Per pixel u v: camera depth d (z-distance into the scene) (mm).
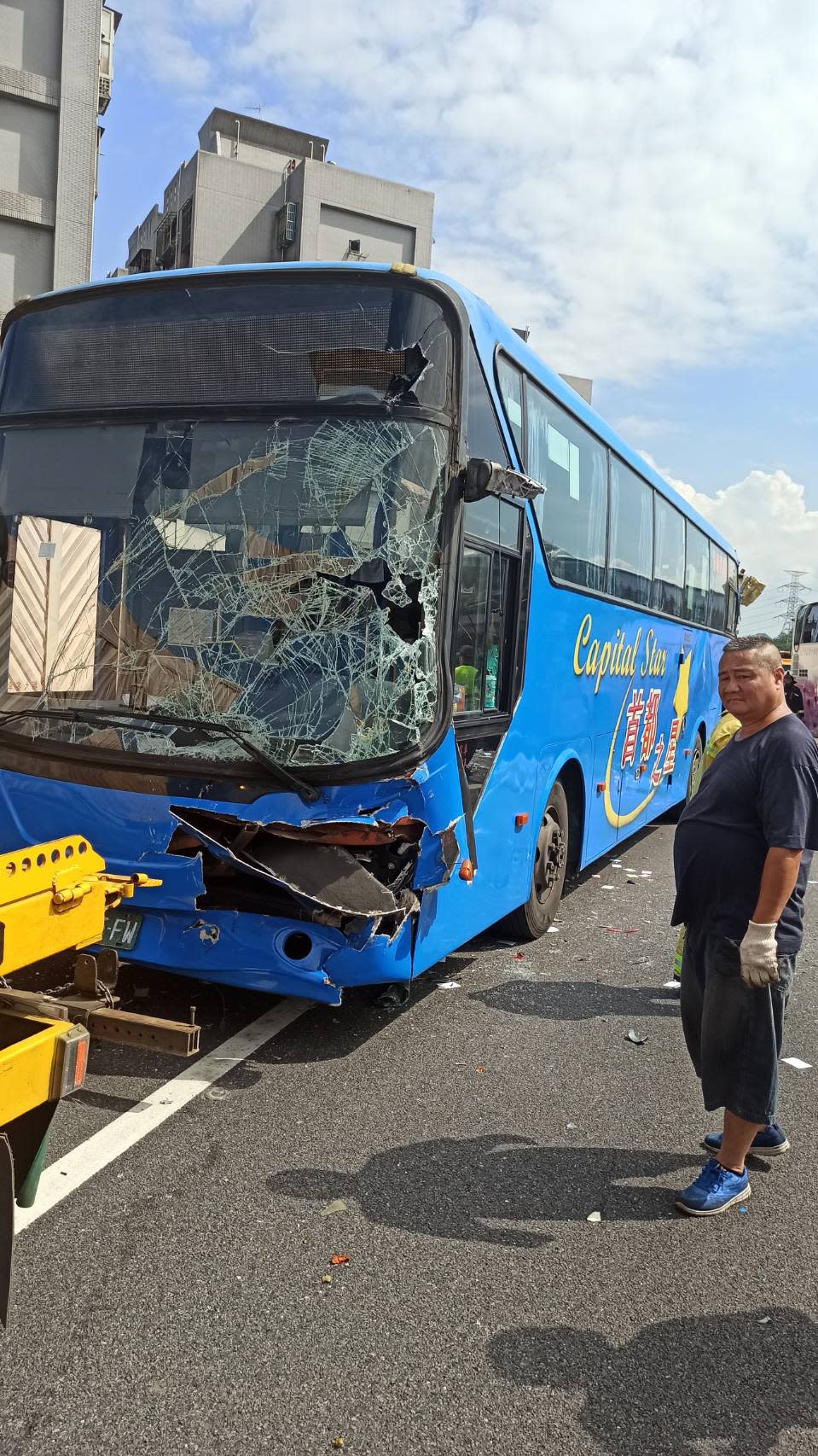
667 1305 3146
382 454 4602
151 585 4781
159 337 4949
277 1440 2490
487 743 5633
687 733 12391
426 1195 3709
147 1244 3273
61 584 4895
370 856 4598
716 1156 3902
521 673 6156
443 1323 2982
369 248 42094
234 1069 4715
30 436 5105
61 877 2977
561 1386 2748
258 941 4590
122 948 4711
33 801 4793
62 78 21656
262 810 4461
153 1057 4785
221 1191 3631
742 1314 3119
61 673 4840
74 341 5105
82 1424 2498
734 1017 3654
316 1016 5457
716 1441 2584
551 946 7203
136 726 4676
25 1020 2844
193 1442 2463
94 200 22438
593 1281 3250
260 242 41312
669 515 10711
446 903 5195
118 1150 3887
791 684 28562
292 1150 3971
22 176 21703
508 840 6148
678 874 3846
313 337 4762
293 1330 2900
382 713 4516
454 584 4773
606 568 8195
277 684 4594
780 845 3436
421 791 4574
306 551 4613
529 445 6207
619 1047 5316
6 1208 2430
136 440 4910
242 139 46375
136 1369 2699
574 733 7480
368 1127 4223
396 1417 2592
